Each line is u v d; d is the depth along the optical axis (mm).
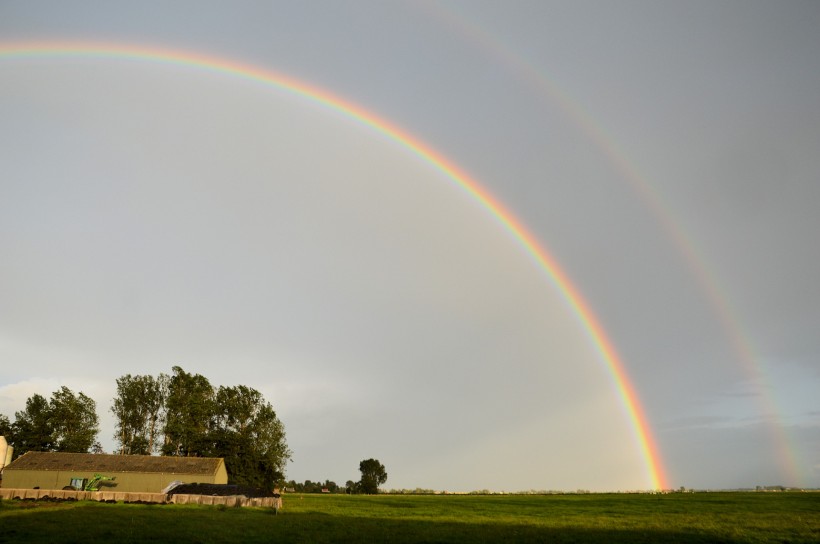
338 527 45250
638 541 38781
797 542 38719
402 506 83938
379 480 191250
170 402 111125
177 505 62938
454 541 37656
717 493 143375
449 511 72062
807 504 86125
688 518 59125
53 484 87312
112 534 35688
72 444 116875
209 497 66312
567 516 63125
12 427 117312
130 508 56562
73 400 121188
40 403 119312
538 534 42844
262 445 107062
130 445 115875
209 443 105562
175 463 91250
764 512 68500
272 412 110000
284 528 42656
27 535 34219
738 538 40688
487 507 82750
